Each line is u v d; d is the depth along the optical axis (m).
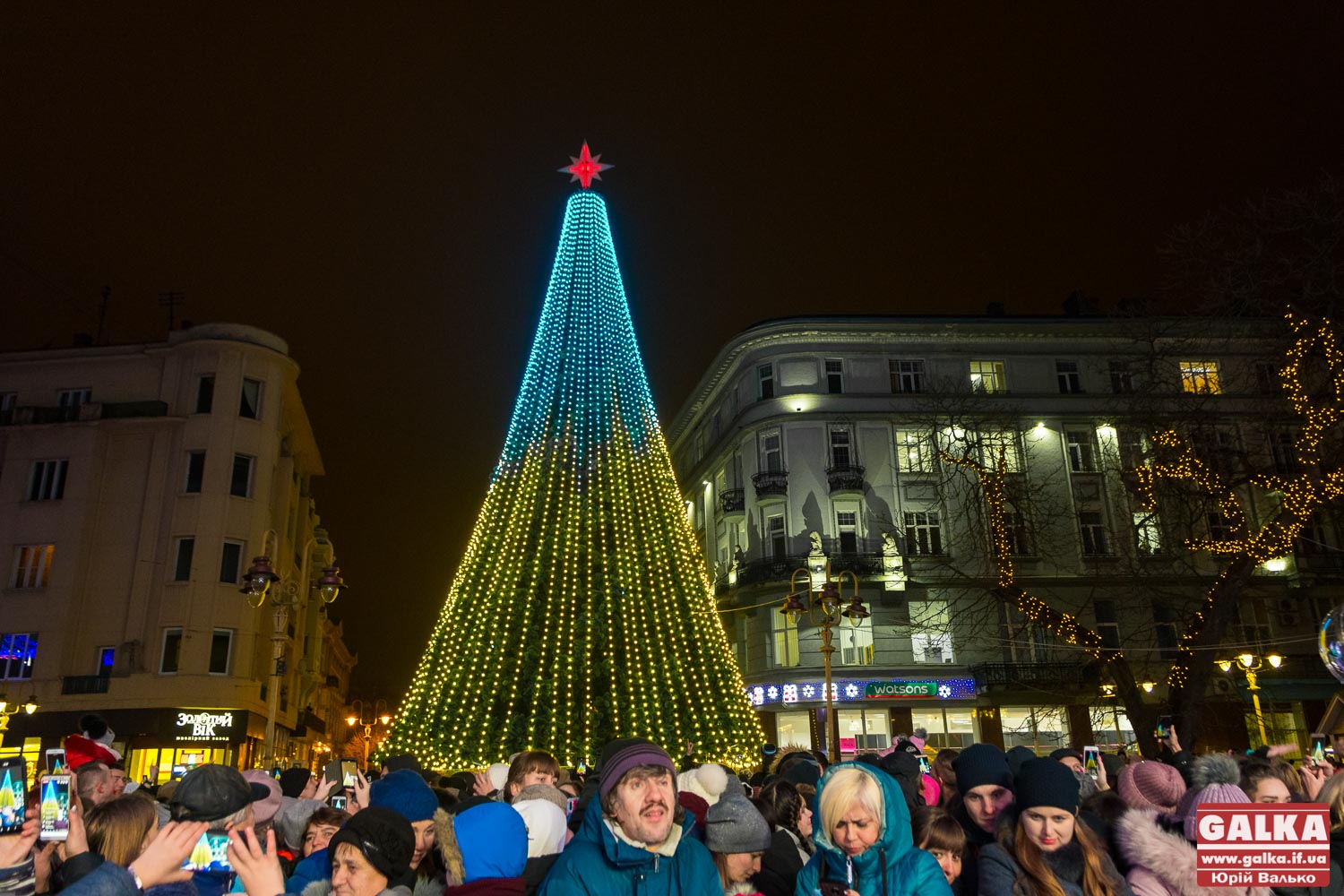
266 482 34.22
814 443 38.28
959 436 38.25
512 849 4.53
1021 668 35.28
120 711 30.12
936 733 35.44
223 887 4.52
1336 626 6.68
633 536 26.44
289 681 39.78
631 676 25.09
